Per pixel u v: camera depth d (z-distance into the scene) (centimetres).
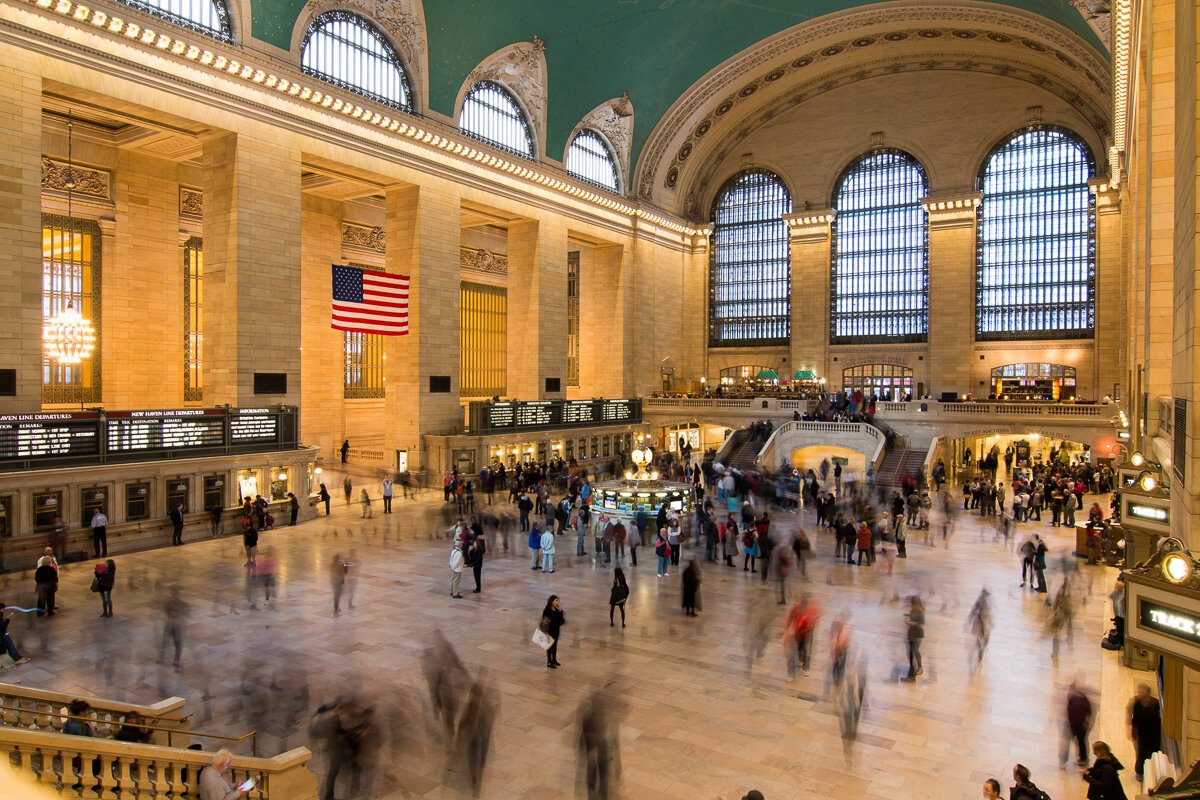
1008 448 3731
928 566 1820
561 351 3838
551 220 3762
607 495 2341
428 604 1498
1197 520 652
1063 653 1237
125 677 1109
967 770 865
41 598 1388
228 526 2162
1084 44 3155
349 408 3781
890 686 1102
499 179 3425
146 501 1997
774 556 1827
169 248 2877
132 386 2755
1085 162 3938
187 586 1609
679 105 4316
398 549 1984
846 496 2636
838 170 4575
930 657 1216
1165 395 1263
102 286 2684
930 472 3098
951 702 1047
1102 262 3847
